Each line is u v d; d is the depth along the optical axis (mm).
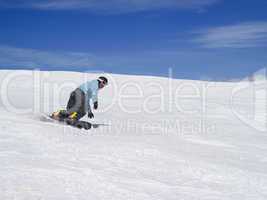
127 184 4555
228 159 7152
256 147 9133
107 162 5559
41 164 4879
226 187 5094
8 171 4348
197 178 5367
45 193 3814
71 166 5008
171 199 4207
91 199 3848
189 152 7367
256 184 5426
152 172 5355
